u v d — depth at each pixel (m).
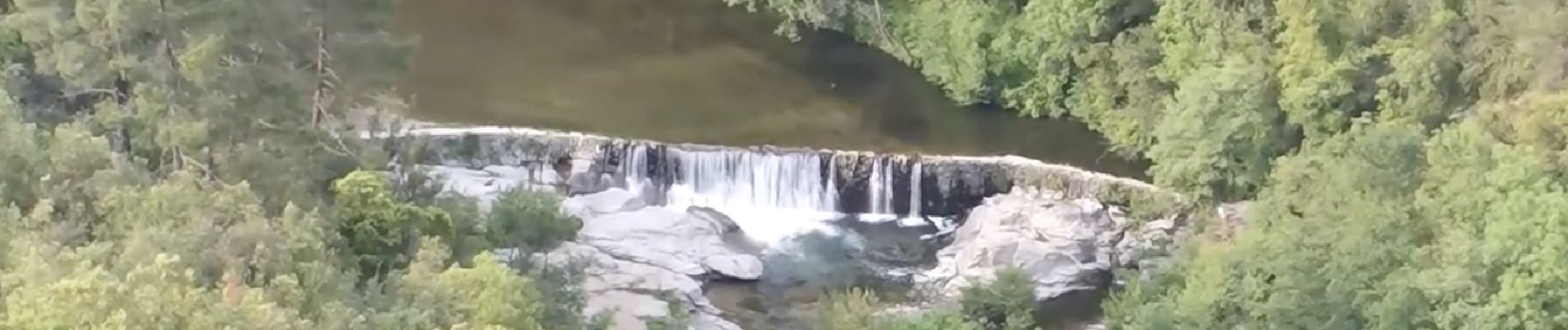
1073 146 60.00
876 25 70.06
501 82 63.44
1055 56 62.47
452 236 41.19
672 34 70.06
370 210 38.88
